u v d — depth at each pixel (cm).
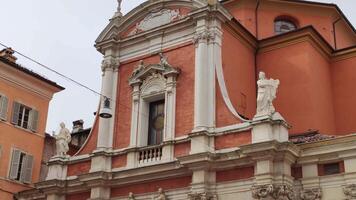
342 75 2567
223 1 2883
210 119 2170
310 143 1923
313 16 2902
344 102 2520
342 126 2489
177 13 2464
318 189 1881
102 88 2538
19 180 2912
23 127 3011
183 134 2225
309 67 2405
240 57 2445
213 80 2239
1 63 2867
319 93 2428
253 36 2531
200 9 2327
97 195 2298
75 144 3425
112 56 2577
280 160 1906
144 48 2511
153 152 2275
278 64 2492
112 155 2383
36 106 3114
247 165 1986
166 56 2417
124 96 2488
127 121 2430
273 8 2867
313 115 2333
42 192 2528
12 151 2903
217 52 2283
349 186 1816
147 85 2420
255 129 1994
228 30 2402
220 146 2092
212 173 2059
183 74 2331
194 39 2336
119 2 2670
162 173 2170
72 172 2466
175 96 2316
